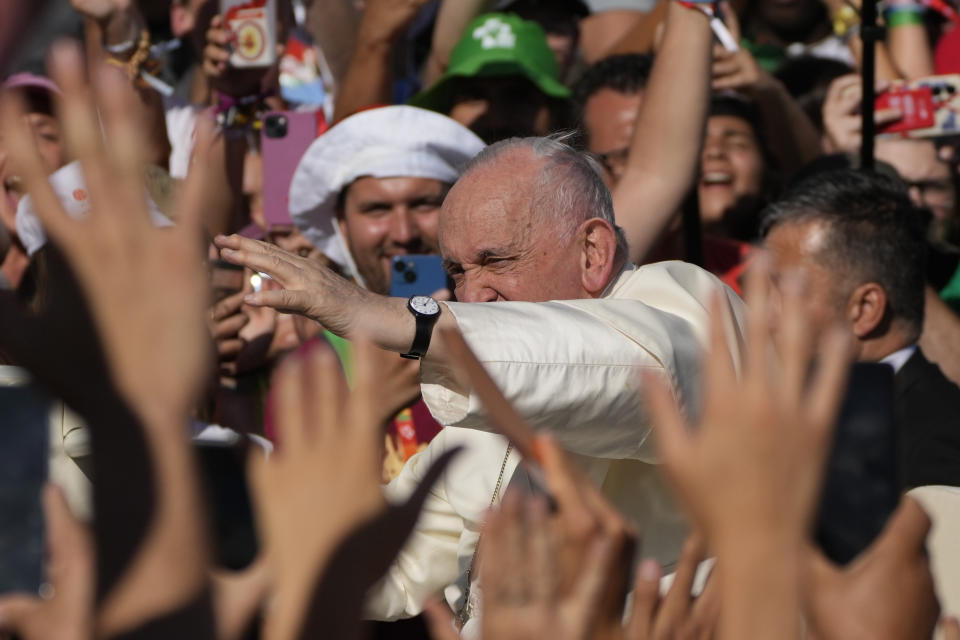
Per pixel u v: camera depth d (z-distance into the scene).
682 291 8.12
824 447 3.27
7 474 4.72
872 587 4.17
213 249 10.78
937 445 10.70
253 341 12.16
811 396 3.28
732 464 3.24
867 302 11.61
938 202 15.58
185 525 3.03
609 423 7.16
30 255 9.80
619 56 14.73
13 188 11.11
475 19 15.70
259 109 14.20
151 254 2.95
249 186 14.27
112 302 2.93
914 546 4.18
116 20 13.58
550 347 6.89
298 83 16.98
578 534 3.93
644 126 11.56
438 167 12.94
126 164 2.93
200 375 2.98
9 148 3.01
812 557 4.20
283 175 13.91
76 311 2.93
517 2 16.77
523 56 14.55
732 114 15.34
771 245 11.96
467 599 8.66
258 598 3.36
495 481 9.02
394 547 3.44
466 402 6.84
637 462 8.20
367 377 3.42
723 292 8.47
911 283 11.70
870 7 14.16
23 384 4.81
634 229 11.18
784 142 16.08
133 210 2.94
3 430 4.75
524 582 3.53
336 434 3.41
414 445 11.70
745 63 15.68
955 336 13.52
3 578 4.62
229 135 14.03
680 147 11.46
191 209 3.01
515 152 8.91
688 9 11.63
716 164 15.11
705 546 4.75
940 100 15.02
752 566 3.24
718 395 3.28
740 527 3.25
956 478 10.48
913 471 10.63
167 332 2.95
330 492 3.38
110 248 2.92
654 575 4.62
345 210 13.21
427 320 6.64
